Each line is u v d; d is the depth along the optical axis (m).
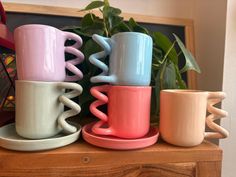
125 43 0.35
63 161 0.33
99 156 0.34
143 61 0.36
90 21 0.53
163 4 0.71
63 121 0.35
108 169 0.34
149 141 0.36
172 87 0.45
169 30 0.68
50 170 0.33
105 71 0.37
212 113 0.39
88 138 0.36
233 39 0.55
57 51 0.35
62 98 0.35
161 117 0.39
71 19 0.63
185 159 0.37
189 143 0.37
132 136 0.36
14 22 0.59
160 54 0.49
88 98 0.45
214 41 0.60
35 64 0.33
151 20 0.67
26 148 0.32
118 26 0.49
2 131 0.38
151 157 0.35
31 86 0.33
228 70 0.55
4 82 0.54
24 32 0.33
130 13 0.67
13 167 0.32
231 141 0.56
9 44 0.46
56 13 0.62
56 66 0.35
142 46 0.35
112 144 0.34
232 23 0.55
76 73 0.38
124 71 0.35
